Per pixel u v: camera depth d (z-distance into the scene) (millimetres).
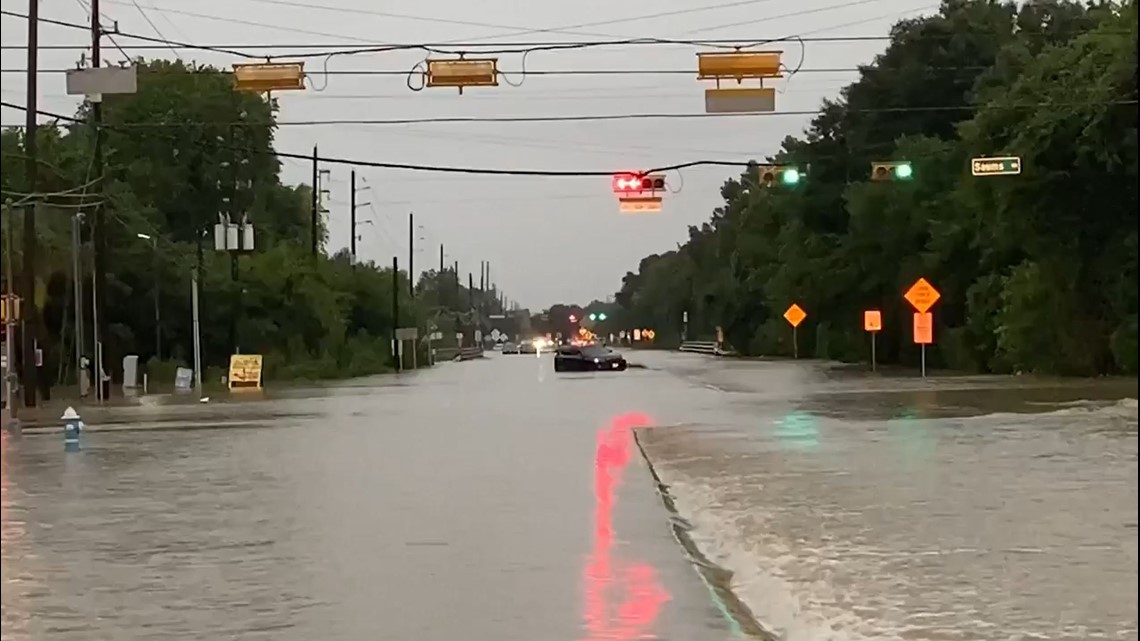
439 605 15367
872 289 98875
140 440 40750
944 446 32594
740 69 37719
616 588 16312
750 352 155750
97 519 22984
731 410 49219
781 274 115500
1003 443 33000
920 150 94125
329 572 17609
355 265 139000
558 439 38656
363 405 58781
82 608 15438
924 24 107500
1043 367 70938
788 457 30875
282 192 147375
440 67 38250
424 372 115688
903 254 95375
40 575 17578
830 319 106500
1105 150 60750
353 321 134500
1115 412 42719
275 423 47656
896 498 23359
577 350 106875
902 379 73188
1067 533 19250
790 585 15914
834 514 21656
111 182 100125
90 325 86375
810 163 104000
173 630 14250
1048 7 106938
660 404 54375
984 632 13219
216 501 25266
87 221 86438
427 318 165375
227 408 58281
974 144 68188
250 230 97375
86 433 44156
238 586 16703
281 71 37500
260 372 80938
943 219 89812
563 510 23500
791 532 19906
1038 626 13453
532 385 77938
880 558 17547
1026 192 64312
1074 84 63438
